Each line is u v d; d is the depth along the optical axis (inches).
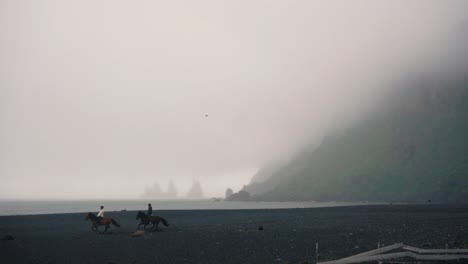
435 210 4040.4
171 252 1201.4
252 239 1529.3
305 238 1544.0
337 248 1240.2
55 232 1889.8
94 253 1189.1
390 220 2524.6
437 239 1393.9
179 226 2247.8
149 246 1338.6
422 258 979.3
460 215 3041.3
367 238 1498.5
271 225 2266.2
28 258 1103.0
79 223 2546.8
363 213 3592.5
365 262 948.6
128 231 1909.4
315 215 3383.4
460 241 1318.9
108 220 1873.8
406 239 1424.7
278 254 1139.3
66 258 1100.5
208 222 2613.2
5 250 1253.7
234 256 1114.7
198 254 1157.7
